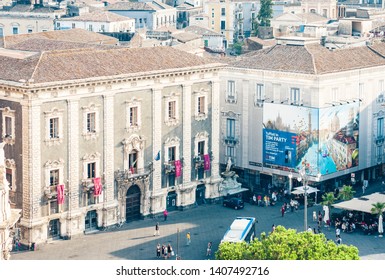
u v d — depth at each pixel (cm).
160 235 17725
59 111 17188
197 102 19812
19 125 16925
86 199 17788
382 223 17738
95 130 17850
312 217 18938
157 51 19438
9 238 11750
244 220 16275
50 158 17162
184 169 19662
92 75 17662
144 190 18875
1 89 17125
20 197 17038
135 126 18538
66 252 16588
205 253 16550
